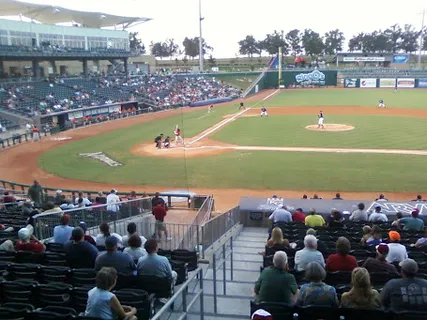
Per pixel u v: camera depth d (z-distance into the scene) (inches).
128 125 2377.0
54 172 1381.6
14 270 350.0
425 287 262.5
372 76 4343.0
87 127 2369.6
